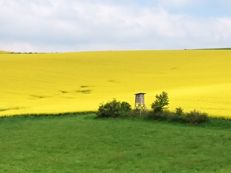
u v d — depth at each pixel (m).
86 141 38.75
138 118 47.41
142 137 39.78
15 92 67.69
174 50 122.06
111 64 94.12
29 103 59.50
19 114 49.97
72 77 80.06
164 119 46.41
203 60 99.25
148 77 81.44
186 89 66.88
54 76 80.44
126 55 107.50
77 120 47.62
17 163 32.53
